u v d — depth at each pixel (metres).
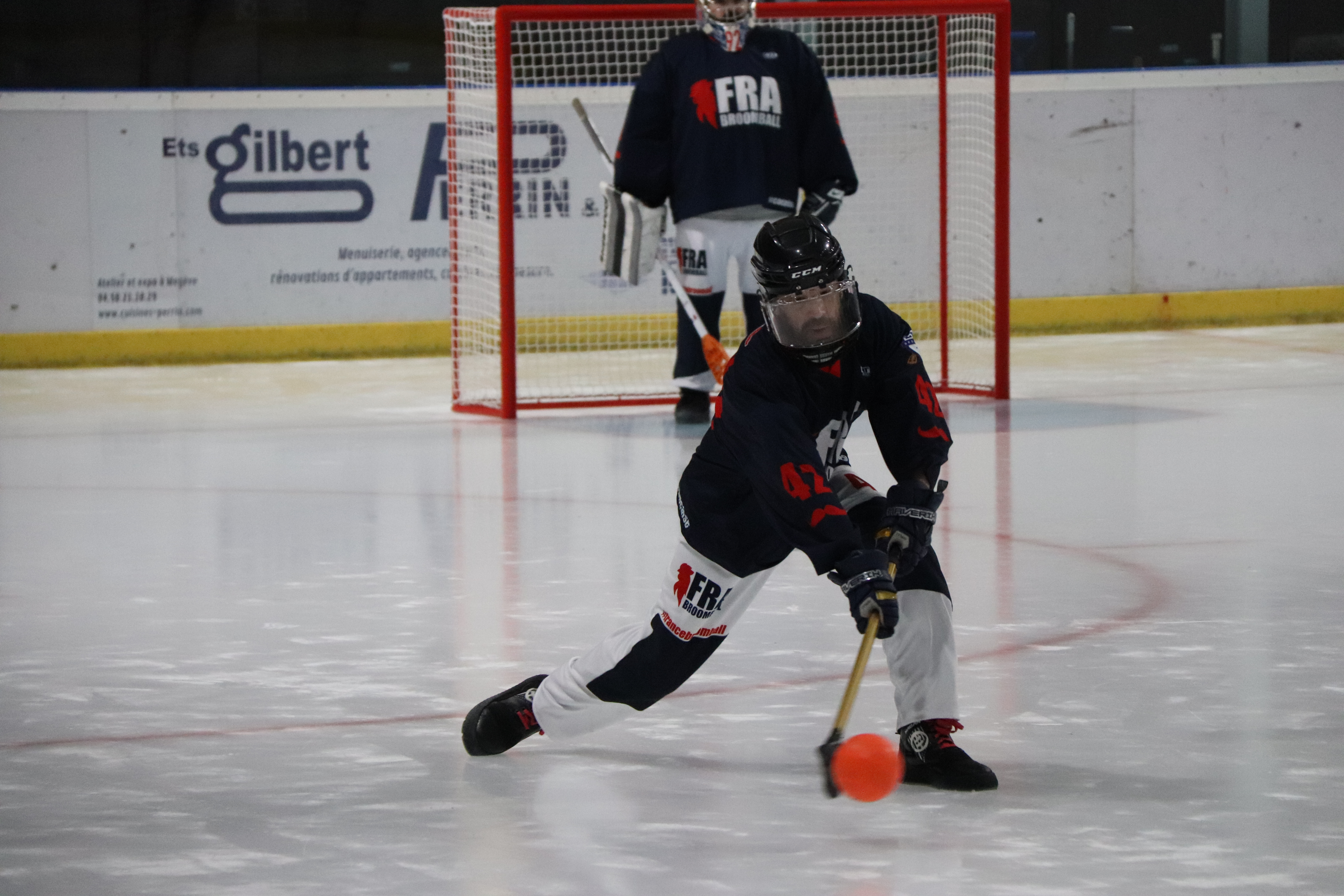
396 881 10.45
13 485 25.89
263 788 12.34
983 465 26.25
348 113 41.81
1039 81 44.06
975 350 39.56
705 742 13.30
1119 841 10.95
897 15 32.72
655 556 20.38
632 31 42.97
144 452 28.84
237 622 17.48
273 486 25.53
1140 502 23.14
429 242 42.62
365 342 42.41
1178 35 45.88
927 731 12.16
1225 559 19.62
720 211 30.08
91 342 40.91
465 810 11.80
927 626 12.05
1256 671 15.03
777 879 10.38
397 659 15.98
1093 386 35.28
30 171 40.38
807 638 16.47
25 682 15.31
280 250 41.84
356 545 21.28
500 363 34.16
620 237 30.20
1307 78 45.44
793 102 30.39
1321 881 10.20
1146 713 13.84
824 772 10.47
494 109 36.12
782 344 11.23
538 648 16.31
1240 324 45.69
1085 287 44.97
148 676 15.49
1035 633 16.50
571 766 12.77
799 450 11.05
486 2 43.19
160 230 41.16
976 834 11.14
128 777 12.62
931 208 42.88
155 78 42.28
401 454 28.39
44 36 41.50
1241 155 45.34
